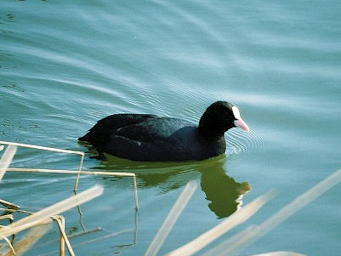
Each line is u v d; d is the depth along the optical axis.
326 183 8.90
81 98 16.97
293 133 15.73
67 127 15.84
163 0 20.94
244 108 16.64
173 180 14.40
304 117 16.20
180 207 9.45
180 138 15.00
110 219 12.28
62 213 12.44
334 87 17.14
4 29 19.20
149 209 12.77
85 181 13.77
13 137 15.21
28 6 20.34
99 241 11.44
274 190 13.60
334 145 15.13
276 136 15.69
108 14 20.36
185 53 18.73
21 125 15.73
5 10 20.06
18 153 14.67
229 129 16.61
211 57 18.58
